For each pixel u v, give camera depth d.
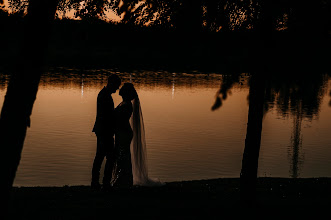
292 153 21.03
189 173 15.95
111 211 7.39
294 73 7.52
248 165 8.08
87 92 52.22
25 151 18.92
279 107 39.72
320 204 8.41
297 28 7.30
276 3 7.19
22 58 5.27
